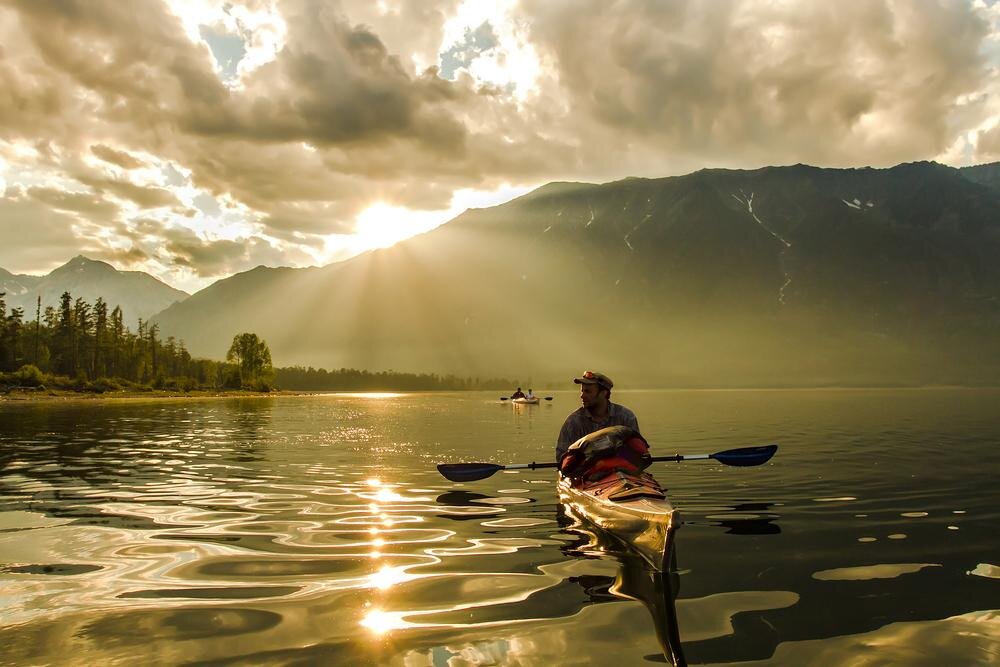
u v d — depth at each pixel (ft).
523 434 68.28
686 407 157.07
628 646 11.67
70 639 12.06
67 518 23.70
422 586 15.44
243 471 37.63
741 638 12.06
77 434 66.44
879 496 27.96
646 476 26.04
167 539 20.43
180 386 352.08
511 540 20.38
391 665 10.82
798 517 23.68
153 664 10.91
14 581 15.79
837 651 11.40
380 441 59.16
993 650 11.41
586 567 17.22
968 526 21.84
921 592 14.78
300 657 11.22
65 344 351.05
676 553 18.62
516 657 11.16
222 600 14.39
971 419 89.20
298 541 20.22
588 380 29.25
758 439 56.95
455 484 32.78
